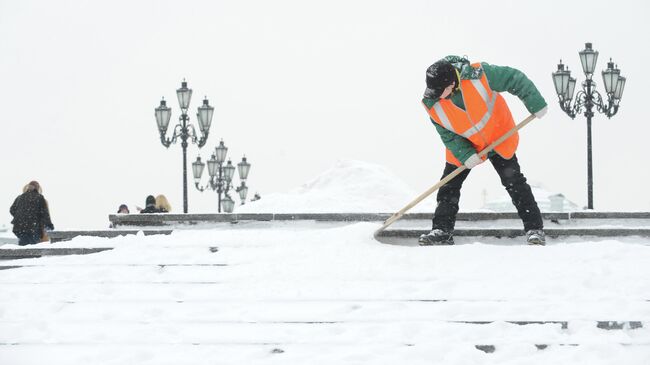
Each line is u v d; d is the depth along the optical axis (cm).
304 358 699
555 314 749
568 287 800
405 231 990
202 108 2416
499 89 914
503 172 932
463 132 914
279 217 1060
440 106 912
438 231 945
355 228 959
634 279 810
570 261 862
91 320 786
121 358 708
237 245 946
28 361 713
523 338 717
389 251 899
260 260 900
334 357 696
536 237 920
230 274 867
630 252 876
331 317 765
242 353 714
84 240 1002
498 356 695
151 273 887
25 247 979
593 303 766
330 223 1052
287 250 916
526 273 831
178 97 2361
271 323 762
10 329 772
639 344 706
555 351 703
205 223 1068
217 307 797
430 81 886
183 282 858
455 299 786
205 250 941
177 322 771
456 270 847
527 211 930
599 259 866
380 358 694
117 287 855
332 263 876
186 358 706
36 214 1463
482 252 887
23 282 881
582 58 2064
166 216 1070
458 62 909
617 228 979
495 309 763
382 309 775
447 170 954
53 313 810
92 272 892
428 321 752
